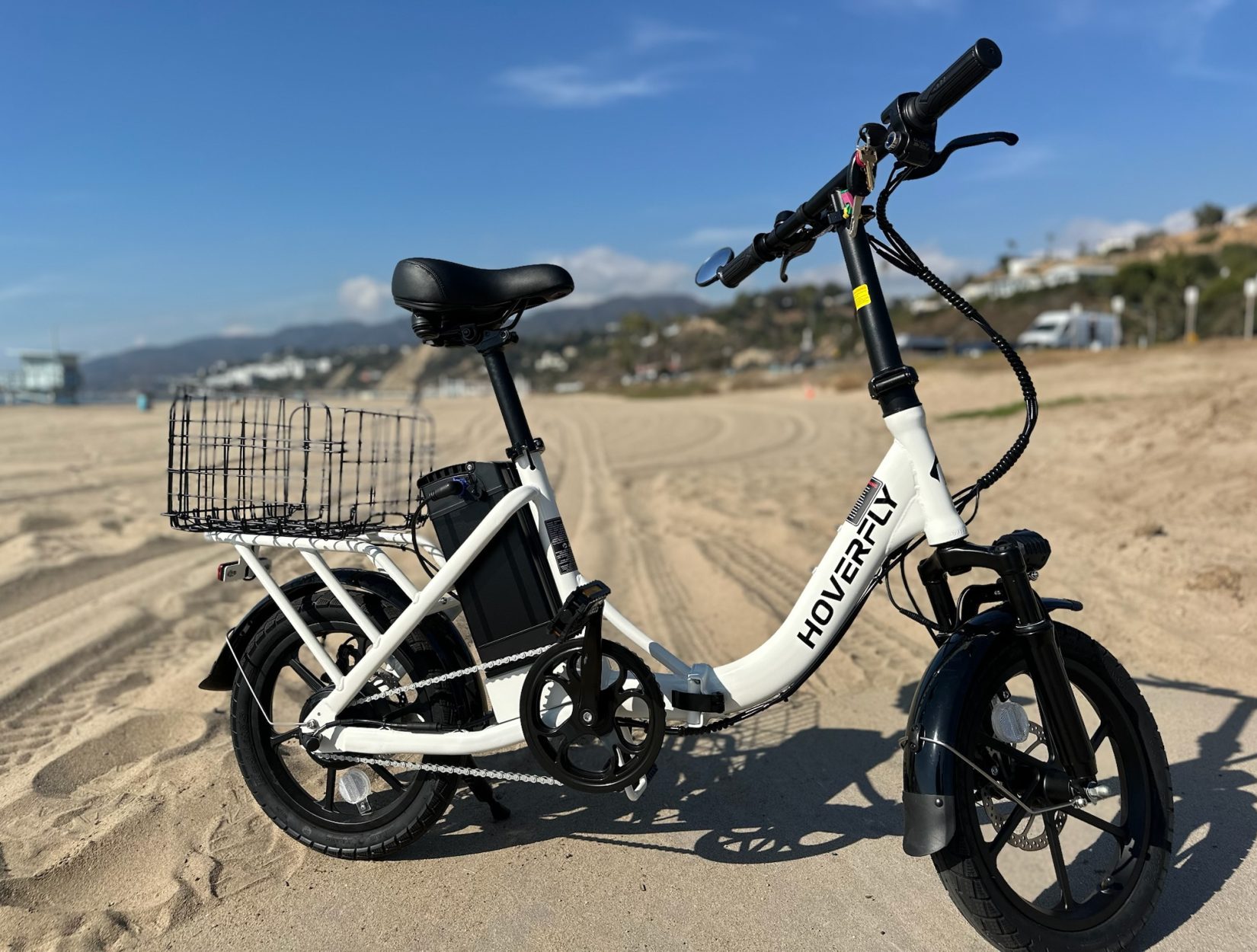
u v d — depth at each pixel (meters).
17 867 2.25
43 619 4.33
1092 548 5.08
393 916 2.10
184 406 2.31
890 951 1.94
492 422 19.22
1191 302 37.56
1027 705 3.07
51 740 3.04
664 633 4.23
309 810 2.36
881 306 2.06
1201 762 2.70
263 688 2.38
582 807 2.64
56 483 8.67
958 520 2.03
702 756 2.95
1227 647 3.57
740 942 1.98
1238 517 5.34
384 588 2.33
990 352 42.53
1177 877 2.17
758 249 2.33
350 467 6.17
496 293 2.15
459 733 2.24
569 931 2.03
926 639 4.00
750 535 6.36
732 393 39.66
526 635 2.23
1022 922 1.83
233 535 2.32
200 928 2.06
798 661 2.18
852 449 12.29
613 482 9.75
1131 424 9.28
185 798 2.60
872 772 2.79
